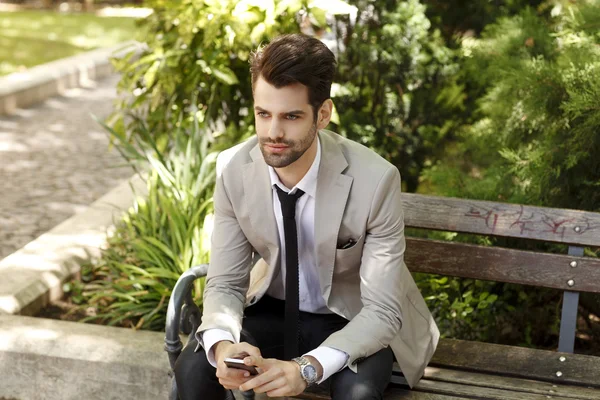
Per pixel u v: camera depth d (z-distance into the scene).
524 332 3.42
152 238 3.60
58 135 7.20
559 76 3.22
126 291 3.62
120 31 14.45
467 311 3.24
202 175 3.78
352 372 2.33
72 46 12.32
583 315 3.46
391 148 4.49
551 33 3.64
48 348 3.10
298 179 2.43
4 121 7.65
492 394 2.56
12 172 6.04
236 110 4.35
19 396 3.16
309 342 2.63
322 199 2.44
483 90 4.36
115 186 5.81
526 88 3.28
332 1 3.84
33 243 4.17
